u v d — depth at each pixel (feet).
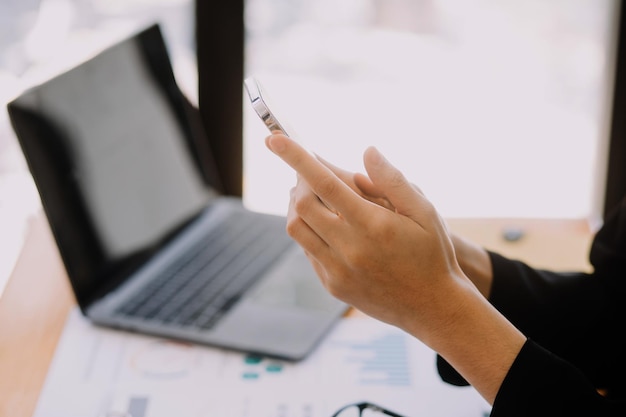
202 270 3.57
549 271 3.23
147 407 2.86
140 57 3.71
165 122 3.83
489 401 2.40
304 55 5.20
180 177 3.88
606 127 4.68
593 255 3.19
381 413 2.85
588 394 2.35
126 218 3.51
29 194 5.12
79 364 3.06
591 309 3.08
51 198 3.15
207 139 4.61
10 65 4.83
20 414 2.83
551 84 5.30
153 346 3.16
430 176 5.35
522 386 2.34
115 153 3.49
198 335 3.15
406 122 5.39
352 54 5.29
